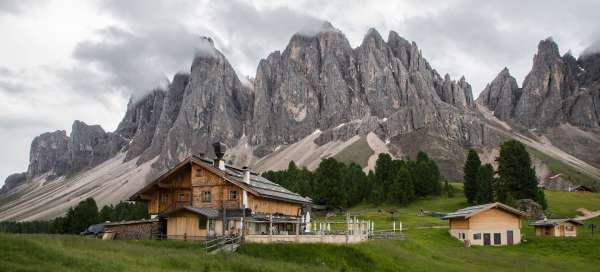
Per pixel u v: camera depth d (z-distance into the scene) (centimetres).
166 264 3466
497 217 7506
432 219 10388
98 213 14500
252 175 7031
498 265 5412
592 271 5272
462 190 15925
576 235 7650
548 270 5241
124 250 3847
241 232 4916
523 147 12875
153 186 6231
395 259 4791
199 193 5944
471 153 14275
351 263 4431
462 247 6956
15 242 3105
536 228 8019
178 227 5225
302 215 7438
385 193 15400
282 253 4412
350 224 5775
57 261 2983
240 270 3653
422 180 15238
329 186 14500
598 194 14825
